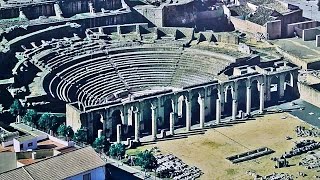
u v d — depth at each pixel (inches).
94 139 6756.9
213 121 7317.9
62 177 4960.6
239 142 6786.4
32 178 4881.9
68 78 7485.2
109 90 7504.9
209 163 6343.5
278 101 7819.9
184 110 7386.8
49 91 7096.5
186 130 7081.7
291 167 6279.5
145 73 7859.3
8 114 6633.9
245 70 7760.8
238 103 7677.2
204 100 7224.4
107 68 7800.2
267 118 7367.1
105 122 6815.9
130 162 6225.4
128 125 7022.6
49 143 5703.7
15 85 7155.5
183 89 7175.2
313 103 7716.5
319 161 6378.0
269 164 6328.7
